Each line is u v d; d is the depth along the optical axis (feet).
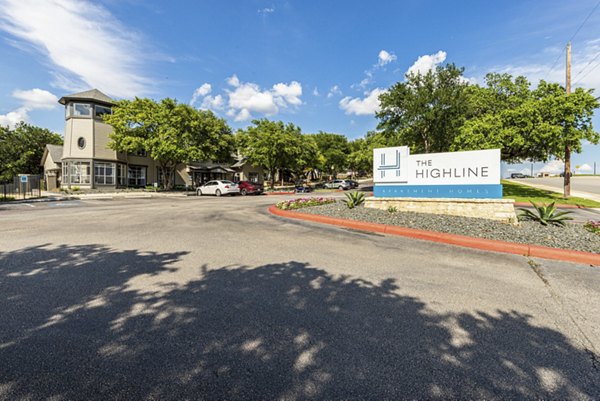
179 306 10.06
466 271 14.15
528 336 8.34
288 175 183.83
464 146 61.05
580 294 11.41
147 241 20.04
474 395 6.11
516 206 48.08
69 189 83.41
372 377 6.61
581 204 49.11
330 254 17.10
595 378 6.60
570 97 54.13
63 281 12.32
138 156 104.58
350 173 255.09
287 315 9.49
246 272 13.69
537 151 63.57
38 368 6.75
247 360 7.16
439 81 74.95
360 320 9.20
